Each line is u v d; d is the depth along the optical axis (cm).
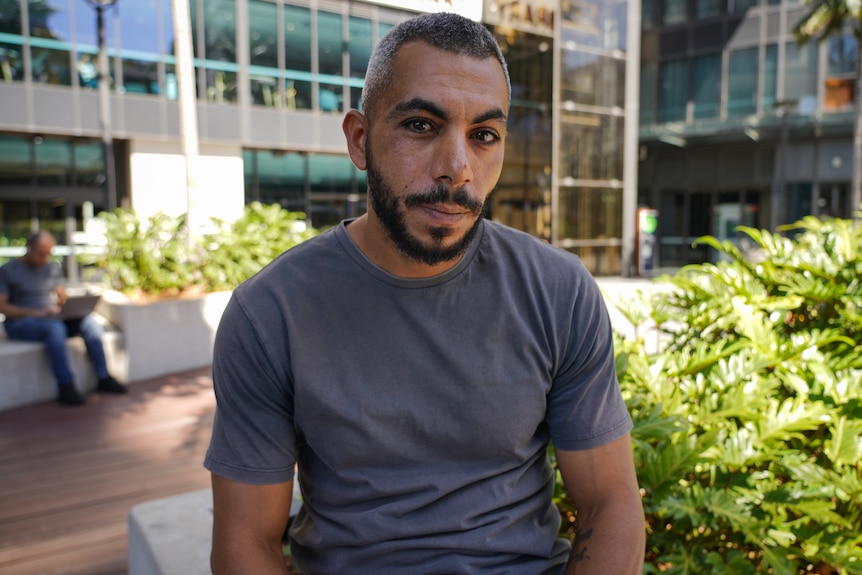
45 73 1322
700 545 182
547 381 125
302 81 1570
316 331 116
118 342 618
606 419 128
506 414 119
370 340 117
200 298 682
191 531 216
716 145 2325
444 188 107
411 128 108
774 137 2191
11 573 280
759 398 193
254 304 117
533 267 126
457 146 107
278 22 1527
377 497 118
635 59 1636
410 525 118
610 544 121
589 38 1568
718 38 2241
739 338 239
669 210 2448
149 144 1448
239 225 793
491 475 122
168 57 1429
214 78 1473
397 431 117
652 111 2402
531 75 1526
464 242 112
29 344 559
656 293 293
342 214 1722
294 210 1672
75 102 1346
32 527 323
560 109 1530
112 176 1440
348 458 117
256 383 116
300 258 122
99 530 320
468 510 119
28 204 1396
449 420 118
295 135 1571
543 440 131
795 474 182
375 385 116
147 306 638
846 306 254
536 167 1555
